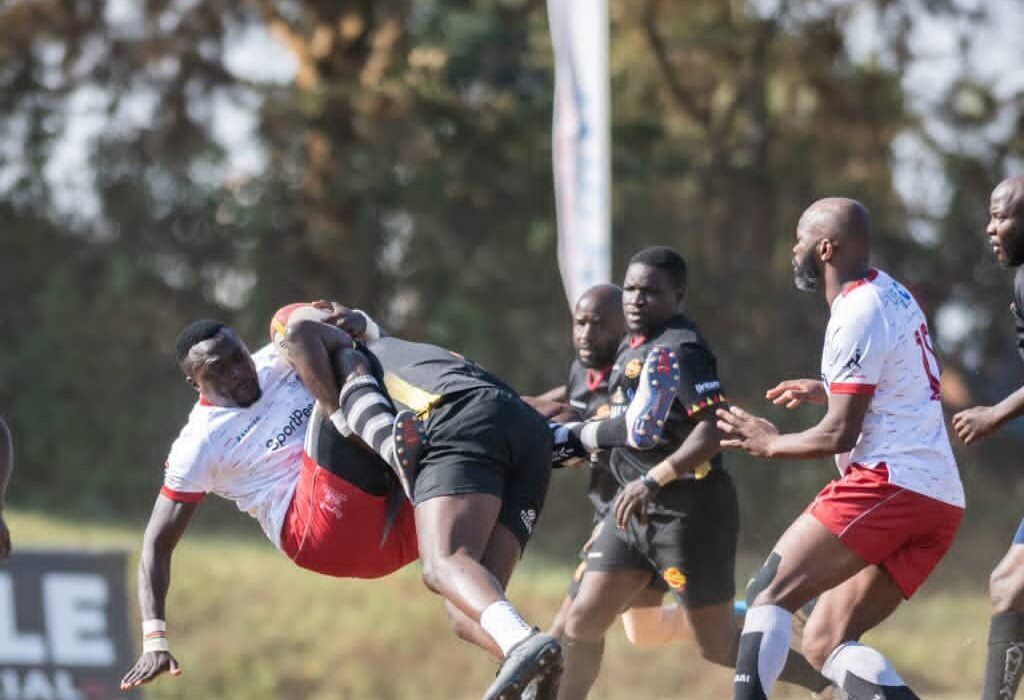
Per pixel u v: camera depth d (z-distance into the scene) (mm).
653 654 42656
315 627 43812
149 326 81312
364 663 42844
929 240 87000
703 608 23359
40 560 36562
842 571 19031
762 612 19031
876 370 18688
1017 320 20531
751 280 80000
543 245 78438
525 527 18859
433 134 76562
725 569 23422
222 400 20531
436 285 78500
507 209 79125
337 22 75625
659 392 21188
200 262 82000
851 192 86188
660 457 23141
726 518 23375
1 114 81500
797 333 79938
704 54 83938
